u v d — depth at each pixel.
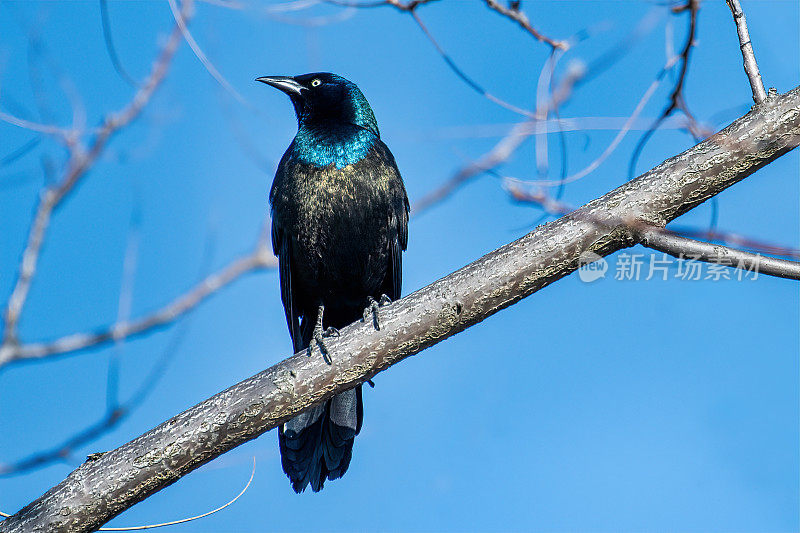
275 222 11.15
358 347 7.36
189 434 7.14
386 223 11.01
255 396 7.26
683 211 7.02
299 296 11.52
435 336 7.37
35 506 6.99
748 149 6.84
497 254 7.27
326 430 9.52
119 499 7.02
